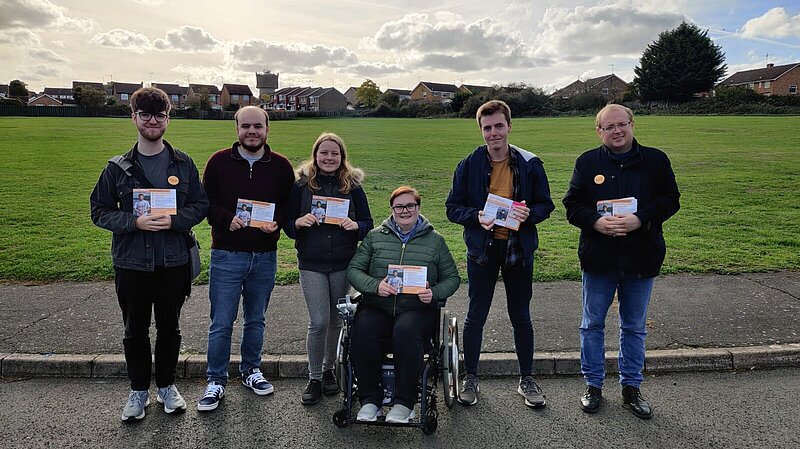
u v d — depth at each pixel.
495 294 6.83
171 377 4.34
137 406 4.19
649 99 75.88
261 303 4.67
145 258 4.06
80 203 14.79
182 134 42.97
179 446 3.85
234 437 3.98
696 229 10.96
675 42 72.19
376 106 91.94
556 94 117.69
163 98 4.04
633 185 4.20
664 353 5.05
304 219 4.43
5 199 15.28
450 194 4.63
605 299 4.36
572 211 4.37
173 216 4.10
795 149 27.27
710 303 6.41
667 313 6.09
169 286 4.19
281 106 152.75
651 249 4.23
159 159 4.16
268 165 4.58
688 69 70.88
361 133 46.56
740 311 6.13
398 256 4.44
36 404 4.46
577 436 3.97
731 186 16.89
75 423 4.16
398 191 4.46
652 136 35.41
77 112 77.44
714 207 13.60
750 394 4.54
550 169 21.78
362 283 4.30
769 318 5.91
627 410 4.34
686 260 8.31
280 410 4.38
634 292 4.32
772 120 47.56
